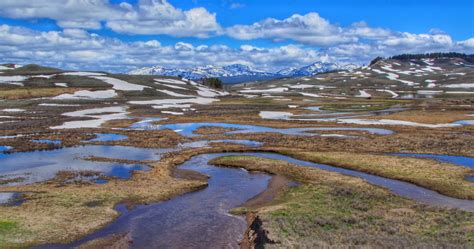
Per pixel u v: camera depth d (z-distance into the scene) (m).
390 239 24.95
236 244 27.98
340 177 45.03
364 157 55.25
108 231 30.12
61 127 86.69
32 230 29.62
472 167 49.09
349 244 24.14
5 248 26.62
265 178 46.38
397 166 49.50
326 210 33.41
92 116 104.88
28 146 65.00
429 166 49.22
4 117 100.25
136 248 27.22
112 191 40.16
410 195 38.78
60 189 40.78
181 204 36.81
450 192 38.91
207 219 32.88
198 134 79.25
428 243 23.72
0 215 32.50
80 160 55.78
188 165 53.47
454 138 69.50
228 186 43.06
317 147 64.56
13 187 41.56
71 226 30.67
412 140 68.56
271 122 96.19
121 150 63.41
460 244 23.70
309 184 42.34
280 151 60.97
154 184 43.00
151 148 65.12
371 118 100.12
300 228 28.55
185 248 27.30
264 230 28.30
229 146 65.88
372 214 32.06
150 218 33.03
